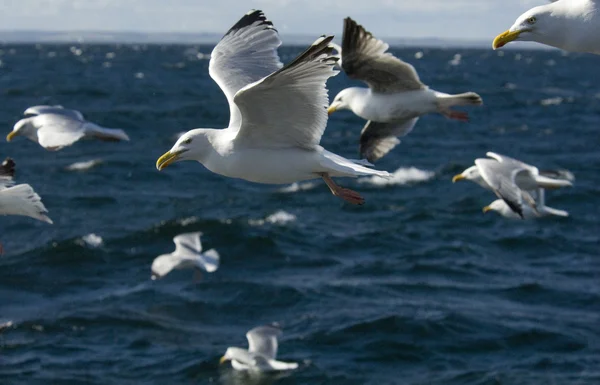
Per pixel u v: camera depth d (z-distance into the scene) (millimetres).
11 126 39031
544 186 16250
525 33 7434
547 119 46594
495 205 21312
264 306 15523
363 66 12492
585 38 7242
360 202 7891
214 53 9406
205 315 15164
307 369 12891
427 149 34719
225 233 19891
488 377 12750
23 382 12531
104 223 21578
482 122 44031
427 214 22438
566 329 14492
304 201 23906
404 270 17797
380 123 13969
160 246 19422
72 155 30938
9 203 9602
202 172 27922
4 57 114875
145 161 30000
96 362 13234
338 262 18344
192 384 12484
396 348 13617
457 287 16797
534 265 18562
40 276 17375
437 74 87500
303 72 6926
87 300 15898
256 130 7684
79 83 64500
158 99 53125
